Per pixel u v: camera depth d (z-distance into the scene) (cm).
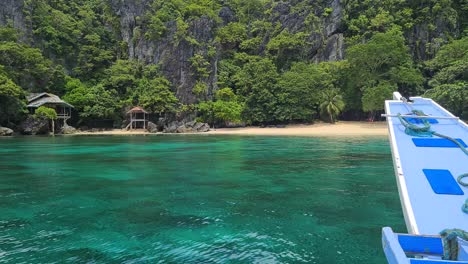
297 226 894
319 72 6366
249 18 8269
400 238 457
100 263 671
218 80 6769
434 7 6906
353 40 7056
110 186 1398
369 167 1855
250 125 6378
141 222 929
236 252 727
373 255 712
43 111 5106
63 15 7244
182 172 1730
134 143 3531
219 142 3597
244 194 1252
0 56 5503
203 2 8275
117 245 765
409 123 951
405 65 6084
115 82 6462
